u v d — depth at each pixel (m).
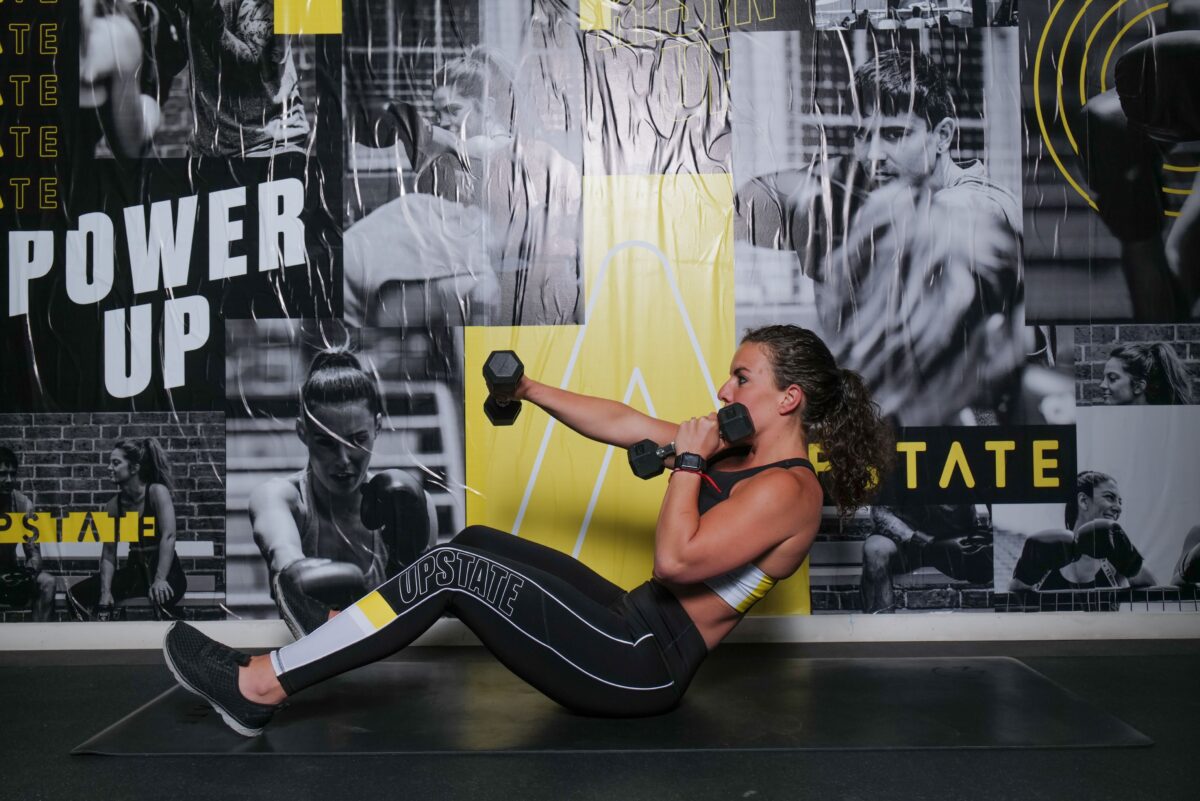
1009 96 2.56
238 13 2.53
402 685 2.09
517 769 1.56
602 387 2.55
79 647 2.51
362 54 2.54
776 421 1.71
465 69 2.54
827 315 2.55
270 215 2.54
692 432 1.64
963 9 2.55
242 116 2.53
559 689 1.66
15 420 2.53
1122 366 2.56
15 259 2.53
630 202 2.55
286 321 2.54
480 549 1.81
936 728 1.76
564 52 2.55
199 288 2.54
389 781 1.50
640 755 1.62
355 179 2.54
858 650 2.45
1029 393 2.56
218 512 2.53
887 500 2.55
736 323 2.55
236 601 2.53
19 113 2.53
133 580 2.53
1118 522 2.56
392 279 2.54
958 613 2.56
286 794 1.45
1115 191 2.56
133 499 2.53
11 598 2.52
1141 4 2.55
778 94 2.55
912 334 2.55
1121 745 1.67
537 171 2.54
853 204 2.55
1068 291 2.56
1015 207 2.56
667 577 1.59
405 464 2.54
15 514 2.53
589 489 2.53
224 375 2.53
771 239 2.55
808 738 1.71
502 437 2.54
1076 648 2.46
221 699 1.64
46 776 1.54
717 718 1.83
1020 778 1.52
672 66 2.55
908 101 2.55
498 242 2.55
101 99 2.53
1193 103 2.55
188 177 2.53
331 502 2.53
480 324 2.54
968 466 2.56
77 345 2.53
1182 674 2.21
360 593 2.53
